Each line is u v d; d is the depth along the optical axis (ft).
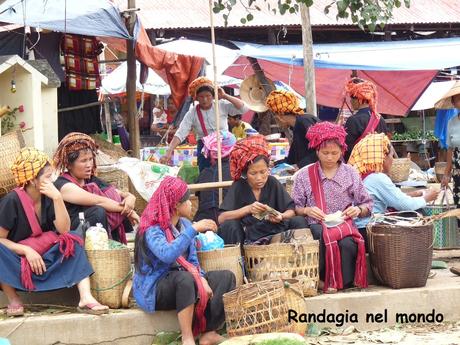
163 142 58.49
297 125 28.02
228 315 20.49
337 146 24.16
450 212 24.45
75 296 23.16
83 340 21.29
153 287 21.03
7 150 24.25
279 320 20.26
